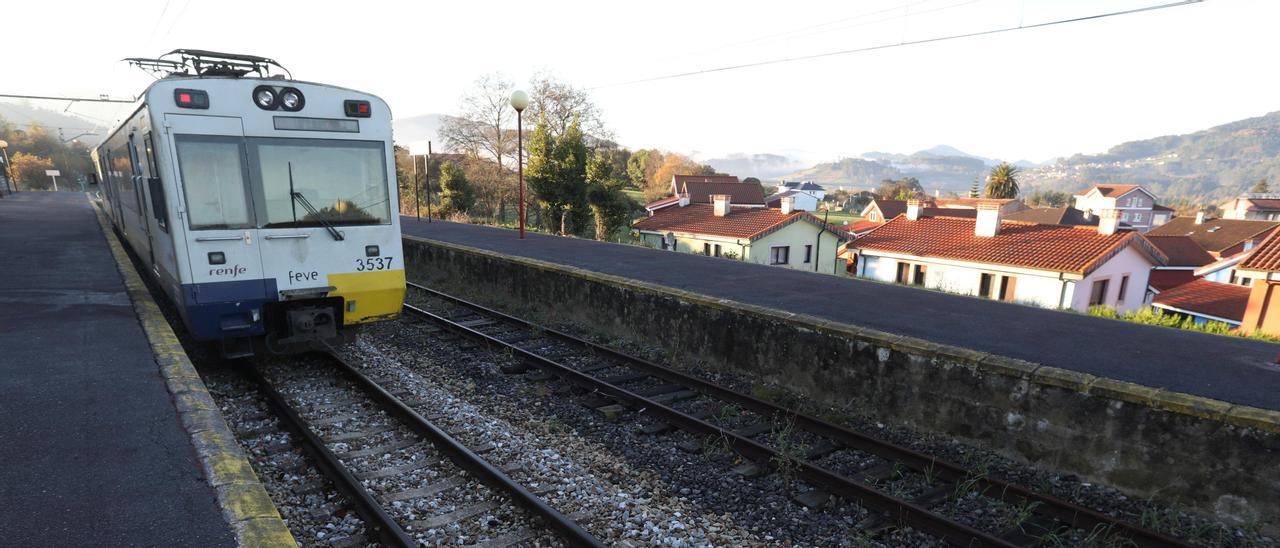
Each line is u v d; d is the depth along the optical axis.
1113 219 24.56
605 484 5.29
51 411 4.59
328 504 4.68
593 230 37.97
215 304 6.35
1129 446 5.16
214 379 7.32
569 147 31.94
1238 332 9.88
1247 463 4.61
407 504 4.73
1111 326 8.15
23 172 68.44
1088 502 5.14
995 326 8.02
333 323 7.11
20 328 6.76
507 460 5.57
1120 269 25.00
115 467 3.81
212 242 6.26
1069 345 7.09
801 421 6.64
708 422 6.60
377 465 5.36
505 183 45.03
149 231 7.66
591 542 4.17
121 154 9.34
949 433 6.28
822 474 5.37
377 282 7.30
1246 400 5.28
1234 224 47.09
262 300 6.60
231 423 6.08
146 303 8.08
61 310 7.58
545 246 15.92
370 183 7.16
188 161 6.09
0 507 3.32
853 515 5.00
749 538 4.61
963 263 26.09
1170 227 52.66
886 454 5.94
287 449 5.58
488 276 13.40
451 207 38.31
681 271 12.07
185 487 3.62
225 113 6.25
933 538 4.66
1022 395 5.73
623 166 104.38
